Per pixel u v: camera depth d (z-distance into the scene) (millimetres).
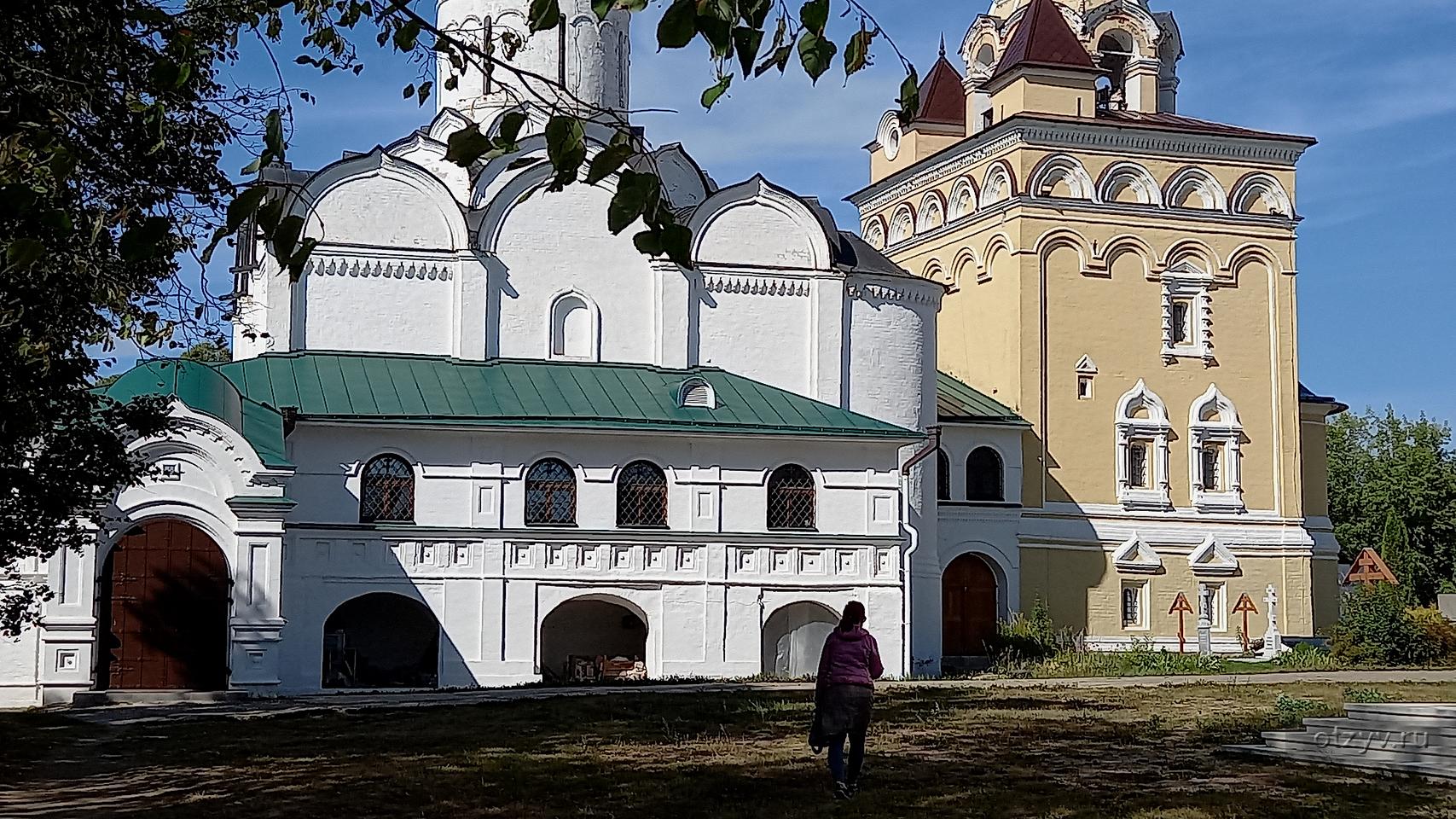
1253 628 51125
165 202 18266
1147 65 54500
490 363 41938
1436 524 82125
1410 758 20125
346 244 41562
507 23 46250
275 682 34812
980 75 54750
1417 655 45031
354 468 38281
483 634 38656
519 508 39219
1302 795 18234
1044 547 49188
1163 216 51312
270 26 13625
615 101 47469
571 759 21672
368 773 20547
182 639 34781
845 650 18438
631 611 40219
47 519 20922
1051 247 50438
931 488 45594
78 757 23469
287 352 41062
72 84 15703
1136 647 47375
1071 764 21109
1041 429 49688
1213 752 22078
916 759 21516
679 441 40438
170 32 15500
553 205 42875
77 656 33969
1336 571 54438
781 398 42969
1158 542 50312
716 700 30031
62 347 18766
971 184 52938
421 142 46531
